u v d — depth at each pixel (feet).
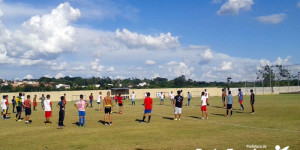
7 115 72.59
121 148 33.01
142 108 98.53
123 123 55.88
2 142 38.06
